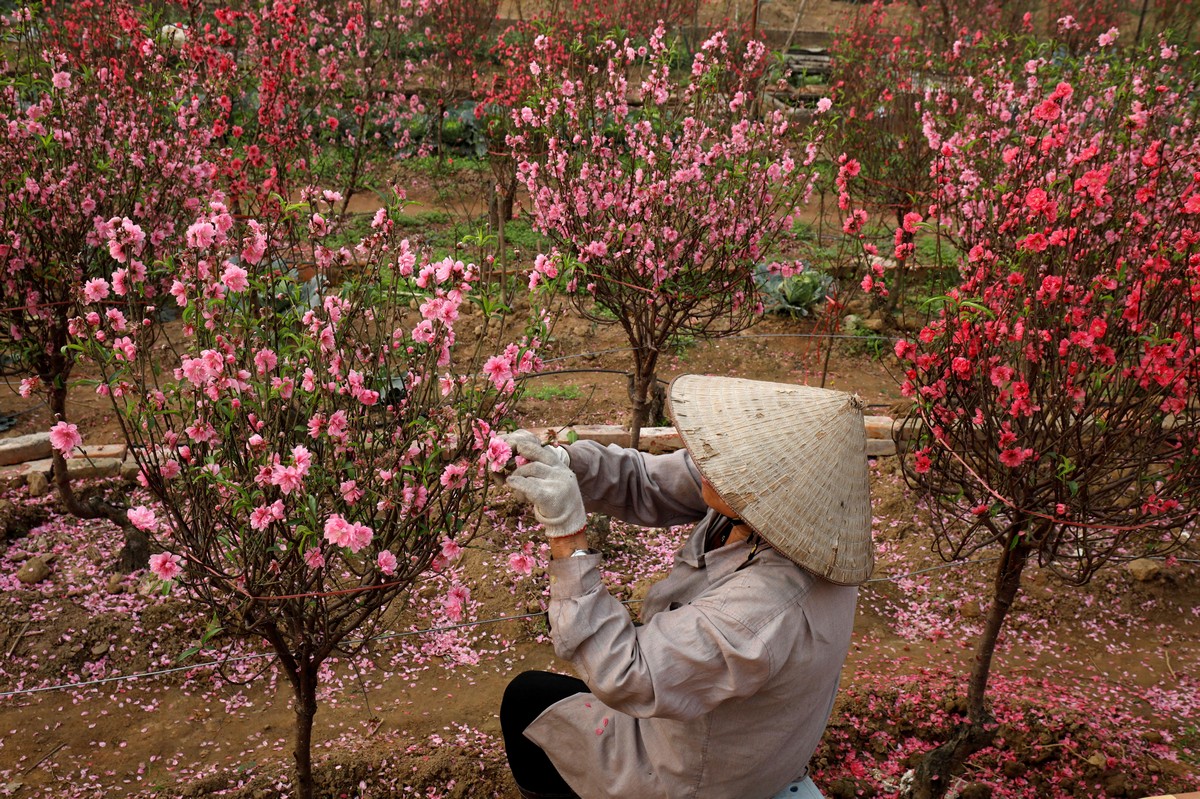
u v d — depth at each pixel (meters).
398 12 11.76
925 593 4.65
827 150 8.83
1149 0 14.06
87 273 3.88
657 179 4.36
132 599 4.32
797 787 2.19
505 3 14.99
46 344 3.88
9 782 3.31
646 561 4.79
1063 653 4.23
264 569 2.20
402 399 2.36
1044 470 2.94
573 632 1.82
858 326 7.62
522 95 8.17
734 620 1.82
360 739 3.50
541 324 2.18
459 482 2.09
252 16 7.90
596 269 4.20
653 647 1.83
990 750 3.51
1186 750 3.56
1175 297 2.69
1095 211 2.98
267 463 1.99
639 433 4.67
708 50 4.83
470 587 4.42
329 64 8.90
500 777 3.24
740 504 1.86
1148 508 2.74
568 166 4.48
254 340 2.29
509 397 2.16
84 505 4.59
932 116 7.18
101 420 6.02
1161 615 4.49
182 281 2.06
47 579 4.45
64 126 4.22
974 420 2.76
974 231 4.79
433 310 2.09
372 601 2.35
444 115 12.14
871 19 13.69
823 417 1.91
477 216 9.86
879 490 5.44
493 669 4.00
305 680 2.52
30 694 3.77
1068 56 7.70
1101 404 2.78
